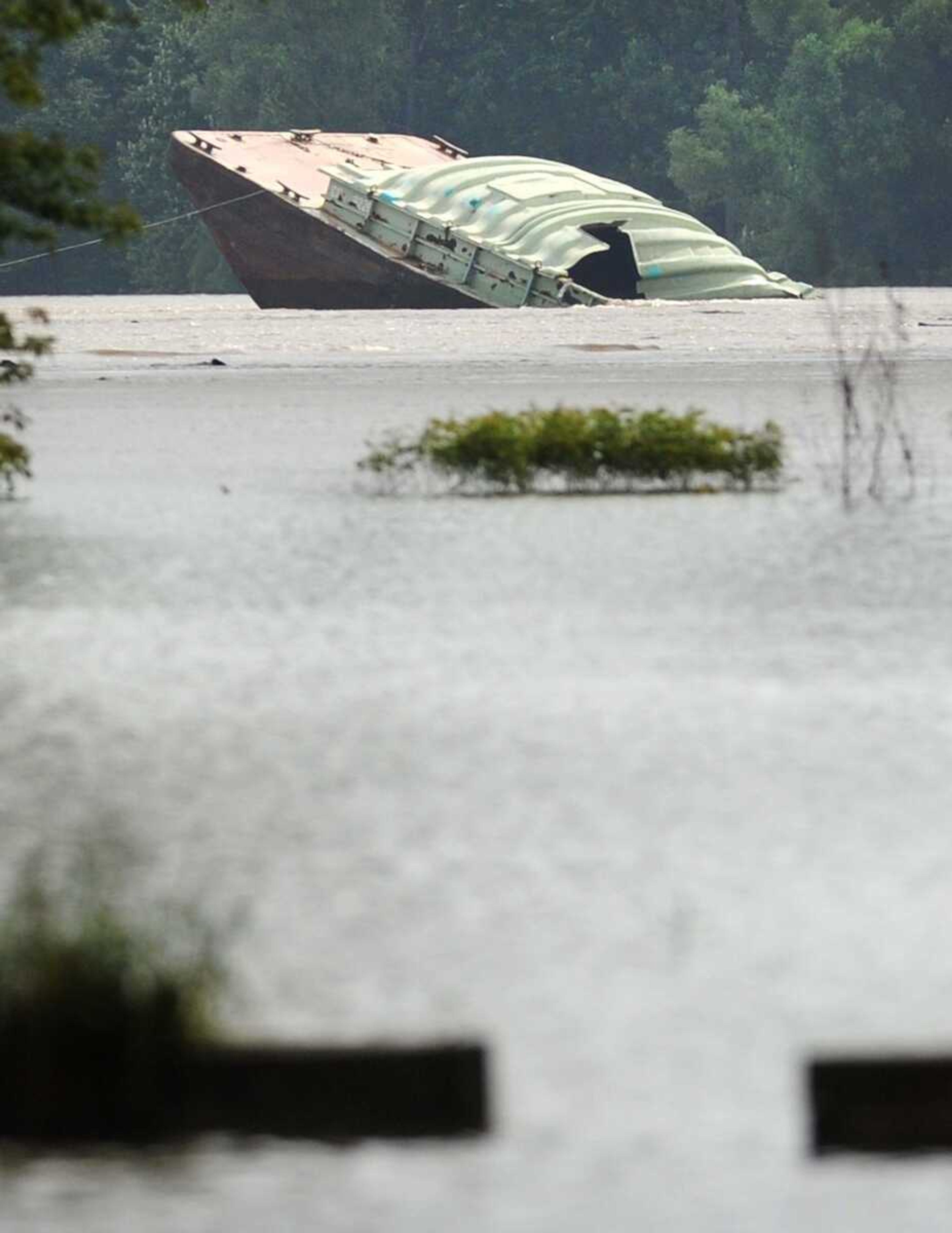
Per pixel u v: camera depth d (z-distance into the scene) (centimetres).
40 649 4916
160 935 2602
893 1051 2217
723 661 4659
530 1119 2073
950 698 4197
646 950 2586
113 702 4256
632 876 2928
